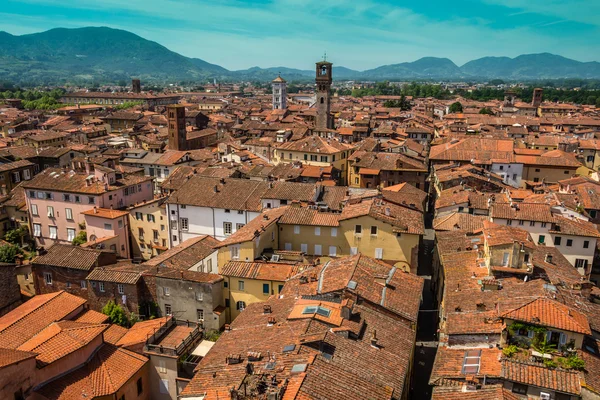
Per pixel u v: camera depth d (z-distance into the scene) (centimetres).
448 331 5038
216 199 10156
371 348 4725
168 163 15650
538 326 4647
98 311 7850
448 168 13675
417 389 5866
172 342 6244
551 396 4156
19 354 5097
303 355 4372
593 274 8688
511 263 6097
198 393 4238
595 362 4534
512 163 13888
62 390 5309
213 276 7400
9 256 10162
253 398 3856
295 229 8450
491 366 4478
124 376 5666
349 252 8275
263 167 13712
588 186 11406
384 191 10075
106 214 10525
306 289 5953
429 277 9231
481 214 10100
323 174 13150
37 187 11569
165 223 10569
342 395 3909
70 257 8325
